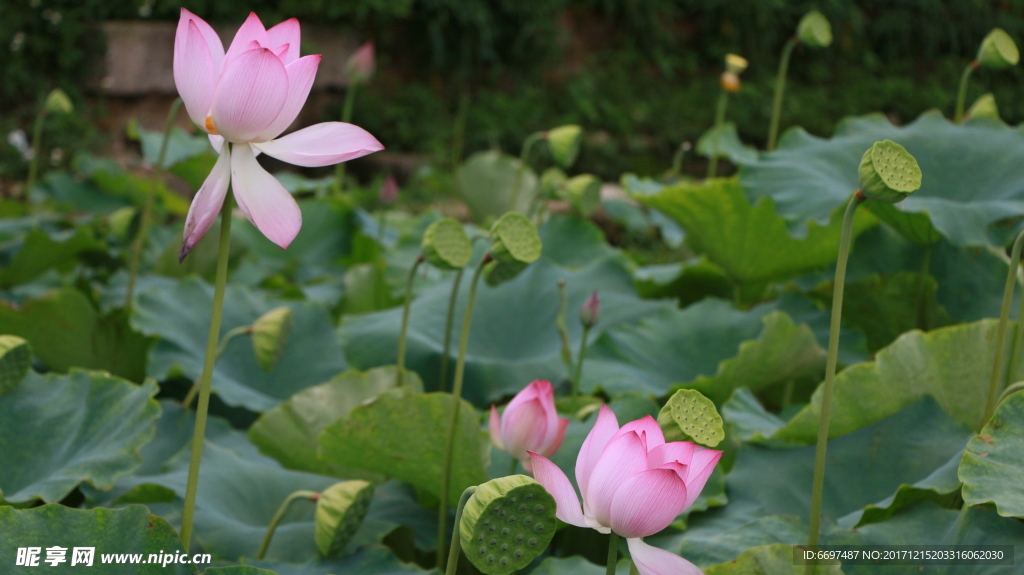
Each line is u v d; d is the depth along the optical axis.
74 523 3.50
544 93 20.41
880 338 4.81
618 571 3.68
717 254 5.41
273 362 4.03
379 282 6.30
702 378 4.21
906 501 3.71
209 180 3.39
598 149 18.75
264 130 3.39
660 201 5.27
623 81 20.98
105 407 3.85
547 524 3.31
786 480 3.86
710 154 7.49
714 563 3.67
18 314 4.53
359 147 3.44
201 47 3.37
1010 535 3.55
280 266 7.38
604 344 4.75
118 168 9.30
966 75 5.18
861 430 3.89
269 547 3.78
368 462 3.93
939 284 4.45
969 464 3.58
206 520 3.81
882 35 24.31
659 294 6.18
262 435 4.13
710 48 22.41
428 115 18.72
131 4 16.12
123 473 3.74
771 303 4.93
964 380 3.89
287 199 3.41
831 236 4.70
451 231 3.90
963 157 4.62
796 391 4.77
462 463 3.85
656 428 3.36
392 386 4.18
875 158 3.42
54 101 8.01
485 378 4.59
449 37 19.89
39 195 8.46
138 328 4.54
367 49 6.98
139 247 5.02
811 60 23.44
